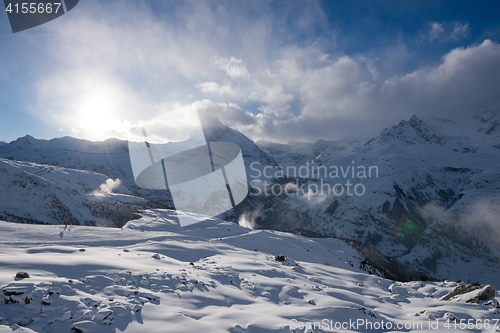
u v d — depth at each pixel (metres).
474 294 12.88
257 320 6.60
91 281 7.56
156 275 9.29
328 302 9.23
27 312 5.36
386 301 12.97
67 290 6.39
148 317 6.04
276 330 6.15
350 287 15.07
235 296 9.16
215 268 13.54
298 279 14.42
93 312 5.72
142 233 30.56
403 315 9.99
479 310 10.39
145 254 15.10
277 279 13.18
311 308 8.12
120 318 5.73
